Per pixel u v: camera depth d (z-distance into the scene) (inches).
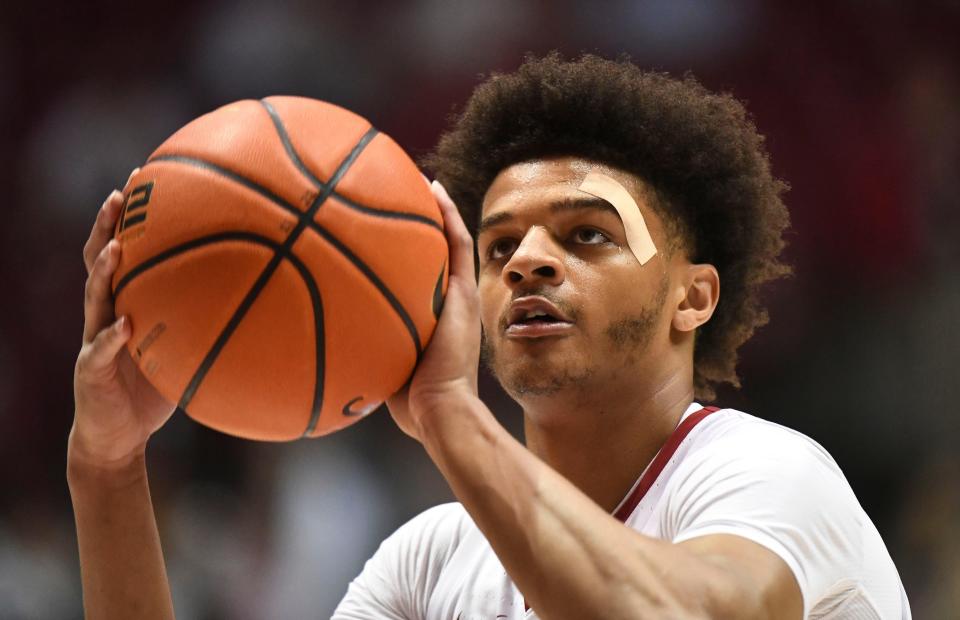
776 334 456.1
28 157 565.6
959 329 441.7
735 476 155.7
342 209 142.1
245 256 139.2
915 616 395.9
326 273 140.6
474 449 142.9
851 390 445.1
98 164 549.6
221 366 141.9
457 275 153.3
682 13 522.6
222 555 419.8
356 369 144.2
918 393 435.2
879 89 509.4
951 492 408.8
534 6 532.4
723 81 519.5
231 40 550.3
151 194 144.7
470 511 141.9
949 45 509.7
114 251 147.0
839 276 480.4
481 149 206.1
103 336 149.1
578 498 140.4
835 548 154.5
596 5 528.4
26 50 577.0
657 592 134.0
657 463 175.3
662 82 202.8
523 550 137.5
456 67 534.0
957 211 484.7
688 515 156.8
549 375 171.5
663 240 186.7
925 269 471.5
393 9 543.2
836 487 160.6
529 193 181.3
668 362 184.2
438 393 146.9
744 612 136.2
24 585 430.0
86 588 179.8
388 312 143.7
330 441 438.9
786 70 516.7
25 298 540.4
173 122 552.1
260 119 146.9
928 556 403.2
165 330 142.8
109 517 177.3
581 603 134.2
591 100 189.0
